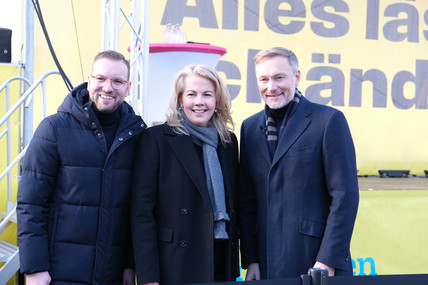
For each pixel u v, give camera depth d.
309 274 0.96
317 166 1.89
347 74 4.14
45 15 3.76
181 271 1.85
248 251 2.06
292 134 1.93
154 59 2.93
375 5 4.16
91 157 1.83
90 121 1.84
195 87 1.91
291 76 1.93
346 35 4.14
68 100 1.88
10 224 3.01
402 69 4.19
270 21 4.07
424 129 4.21
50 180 1.81
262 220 1.99
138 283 1.82
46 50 3.75
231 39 4.02
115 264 1.87
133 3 2.80
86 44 3.82
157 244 1.88
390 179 3.97
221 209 1.89
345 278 0.97
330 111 1.91
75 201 1.81
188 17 3.95
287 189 1.90
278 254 1.89
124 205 1.89
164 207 1.89
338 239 1.80
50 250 1.81
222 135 1.99
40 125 1.84
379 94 4.17
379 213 3.31
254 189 2.09
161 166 1.90
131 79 2.78
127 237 1.94
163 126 1.95
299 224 1.87
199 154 1.96
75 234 1.81
